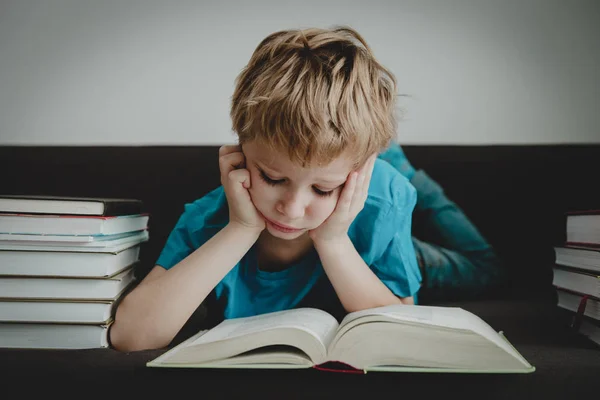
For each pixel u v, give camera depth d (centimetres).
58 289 73
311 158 66
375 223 93
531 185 151
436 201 145
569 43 166
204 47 166
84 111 165
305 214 74
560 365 66
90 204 75
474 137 167
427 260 133
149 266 143
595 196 148
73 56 164
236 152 80
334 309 104
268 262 98
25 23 162
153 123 166
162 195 150
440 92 167
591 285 81
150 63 166
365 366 62
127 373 64
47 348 73
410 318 64
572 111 166
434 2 166
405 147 157
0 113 163
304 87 67
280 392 63
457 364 61
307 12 166
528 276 148
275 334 63
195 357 63
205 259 79
